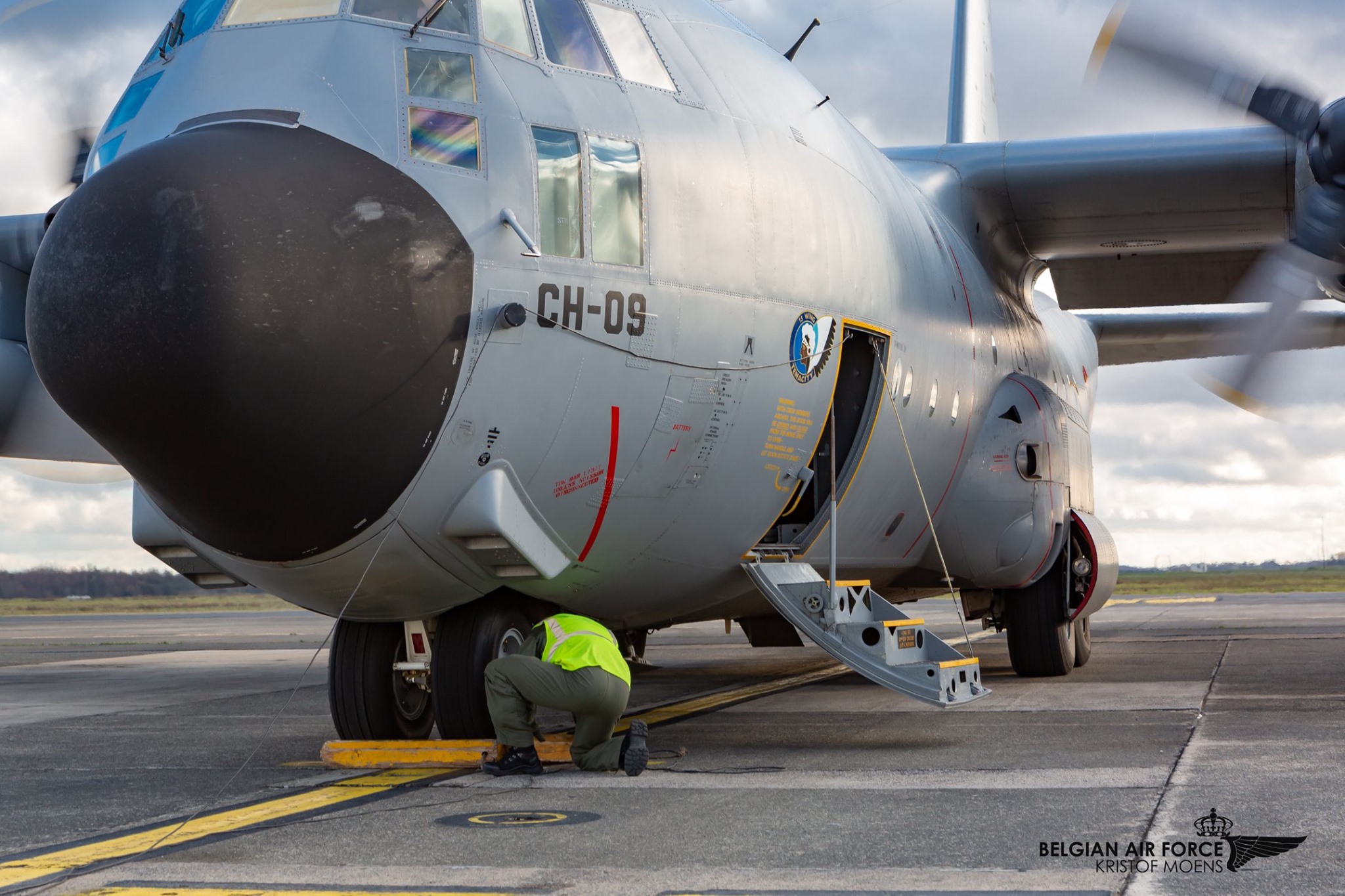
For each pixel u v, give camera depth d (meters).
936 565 16.94
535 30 10.84
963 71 26.12
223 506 9.19
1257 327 15.00
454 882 6.44
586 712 9.87
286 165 9.18
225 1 10.80
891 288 13.77
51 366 8.86
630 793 9.03
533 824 7.93
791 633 17.53
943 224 16.89
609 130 10.74
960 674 11.37
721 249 11.27
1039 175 18.03
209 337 8.47
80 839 8.01
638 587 11.80
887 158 16.02
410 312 9.15
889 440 13.99
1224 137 17.45
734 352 11.32
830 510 12.78
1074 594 18.31
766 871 6.54
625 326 10.41
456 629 11.09
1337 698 14.36
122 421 8.74
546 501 10.25
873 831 7.48
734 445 11.54
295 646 33.50
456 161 9.84
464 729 11.02
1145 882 6.18
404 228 9.30
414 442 9.34
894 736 11.95
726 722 13.52
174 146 9.15
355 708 11.63
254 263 8.61
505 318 9.59
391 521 9.62
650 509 11.09
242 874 6.75
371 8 10.35
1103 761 9.94
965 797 8.53
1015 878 6.29
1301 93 14.77
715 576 12.33
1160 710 13.46
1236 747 10.55
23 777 10.84
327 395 8.85
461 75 10.23
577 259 10.21
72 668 25.77
